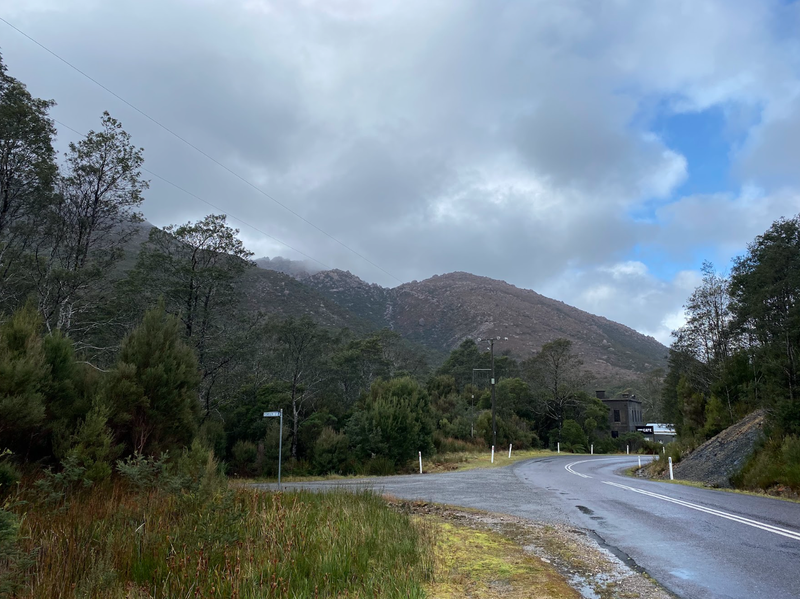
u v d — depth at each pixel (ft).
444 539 25.86
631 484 58.39
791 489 45.80
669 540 25.66
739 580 18.54
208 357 110.32
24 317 35.32
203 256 114.11
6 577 14.43
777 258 83.35
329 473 105.09
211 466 28.60
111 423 38.70
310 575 17.66
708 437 86.28
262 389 127.44
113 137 86.22
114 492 27.73
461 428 156.76
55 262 87.04
